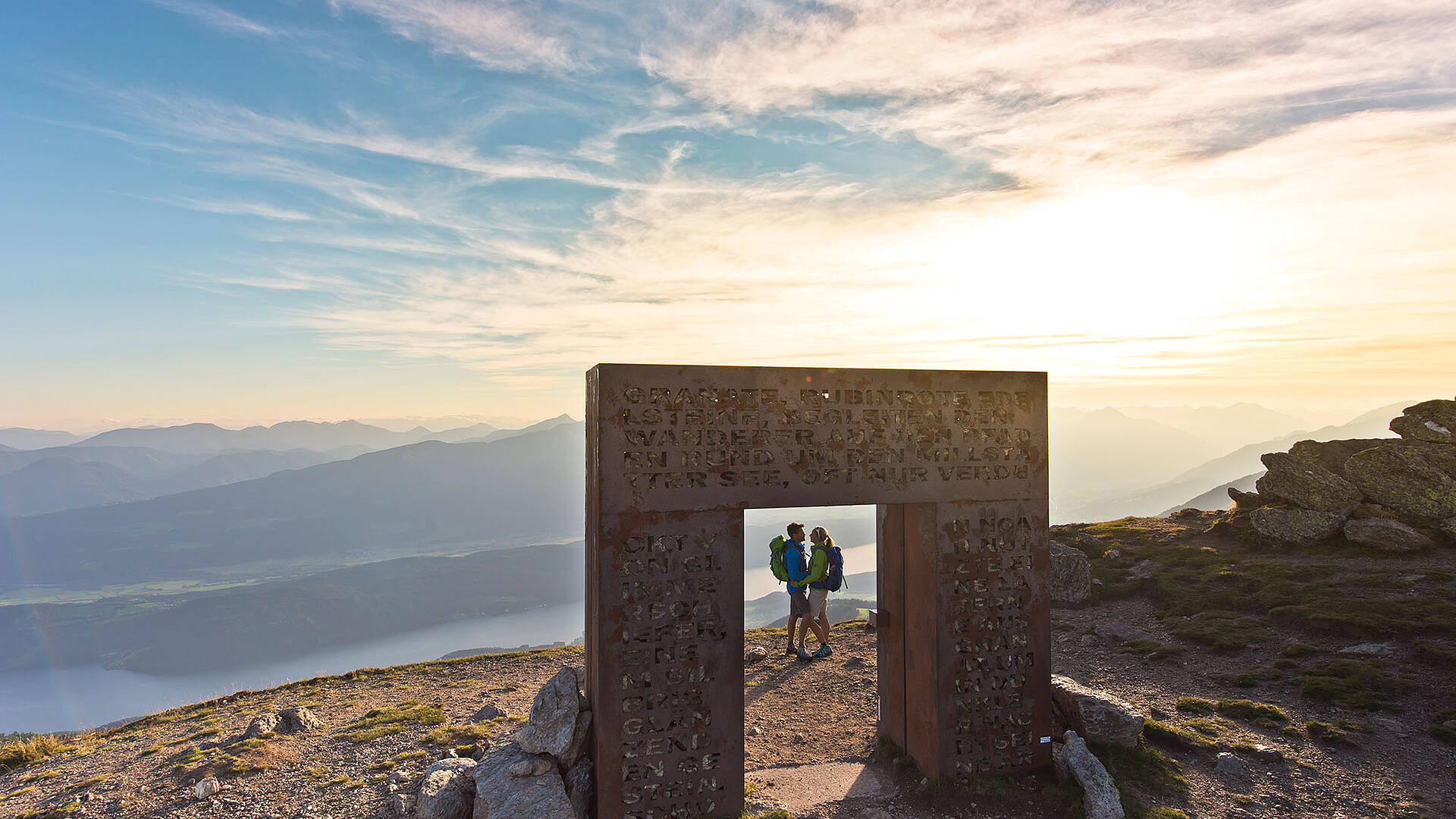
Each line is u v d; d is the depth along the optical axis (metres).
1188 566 11.88
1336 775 6.37
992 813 6.16
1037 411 6.78
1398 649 8.18
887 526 7.22
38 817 6.27
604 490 5.86
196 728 8.31
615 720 5.87
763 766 7.10
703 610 6.02
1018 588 6.68
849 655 10.07
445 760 6.30
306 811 6.00
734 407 6.11
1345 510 11.79
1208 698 7.94
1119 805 5.92
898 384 6.47
